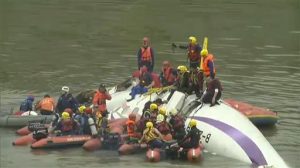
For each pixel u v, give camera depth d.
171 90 92.44
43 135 85.62
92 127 84.62
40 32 184.38
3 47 162.12
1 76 128.00
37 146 83.38
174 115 84.25
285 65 140.12
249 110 95.75
